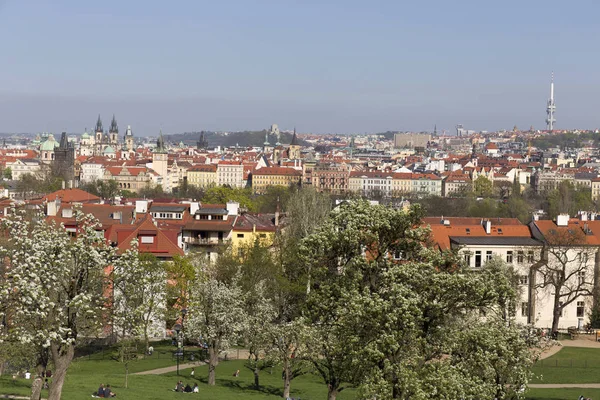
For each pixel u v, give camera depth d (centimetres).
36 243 7362
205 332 11675
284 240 17400
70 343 7225
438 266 8438
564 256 16100
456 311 7994
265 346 11331
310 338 9012
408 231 8719
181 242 18988
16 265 7462
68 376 11038
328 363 8944
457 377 7181
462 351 7862
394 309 7400
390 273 7838
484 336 7794
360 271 8506
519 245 16750
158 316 11925
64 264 7319
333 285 8712
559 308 15812
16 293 7150
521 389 8125
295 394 11375
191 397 10212
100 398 9512
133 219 19512
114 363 13075
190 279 13938
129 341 12475
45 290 7188
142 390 10388
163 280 12144
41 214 10250
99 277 7775
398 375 7219
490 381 7888
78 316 7619
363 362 7581
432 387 7025
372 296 7744
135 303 9725
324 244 8744
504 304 7950
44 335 7000
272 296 14088
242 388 11600
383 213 8750
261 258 14862
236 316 11738
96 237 7669
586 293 16975
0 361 9856
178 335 12775
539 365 13650
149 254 14200
